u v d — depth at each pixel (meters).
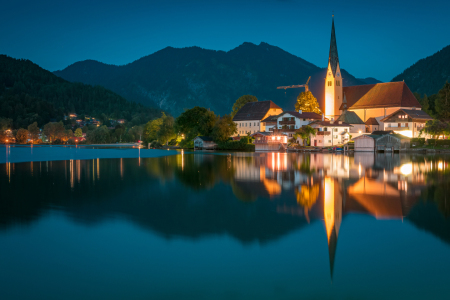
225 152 129.50
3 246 22.05
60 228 25.78
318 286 17.38
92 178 52.62
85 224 26.88
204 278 18.17
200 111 165.00
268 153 116.69
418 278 18.03
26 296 16.36
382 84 151.62
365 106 149.12
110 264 19.62
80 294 16.59
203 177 53.06
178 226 26.53
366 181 48.00
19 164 77.62
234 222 27.61
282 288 17.23
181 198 36.81
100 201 35.22
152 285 17.47
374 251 21.52
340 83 157.75
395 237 23.94
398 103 140.88
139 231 25.25
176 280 17.97
